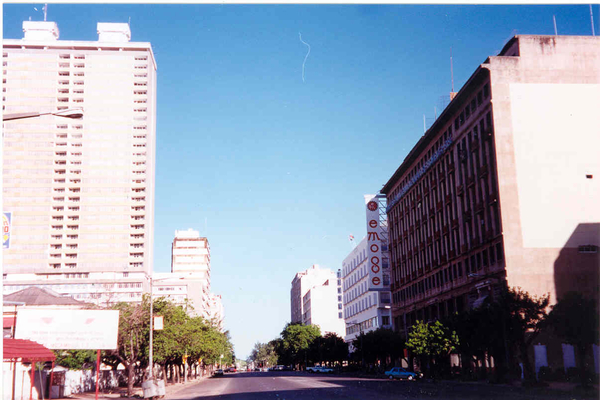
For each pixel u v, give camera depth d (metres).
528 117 58.62
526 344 44.44
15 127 150.50
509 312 44.50
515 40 61.59
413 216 92.25
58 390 43.19
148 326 49.69
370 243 105.94
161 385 41.31
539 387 41.25
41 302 66.06
